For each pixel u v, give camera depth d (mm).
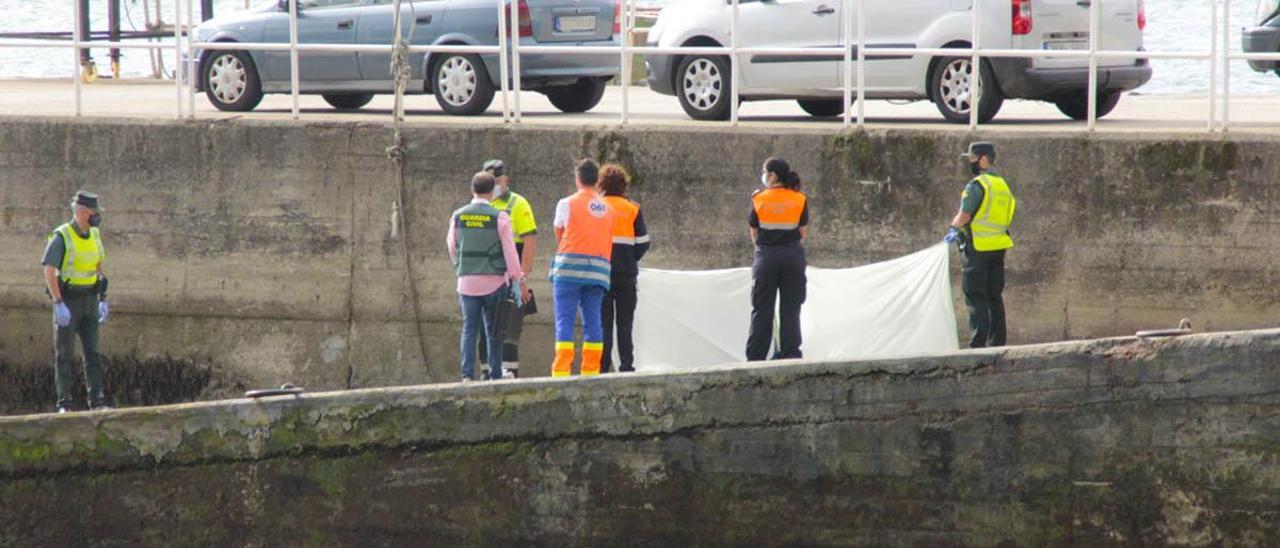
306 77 44125
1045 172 35906
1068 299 36094
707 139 37344
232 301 40000
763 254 33531
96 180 40344
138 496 28078
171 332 40344
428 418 27484
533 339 38656
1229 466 25969
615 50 37906
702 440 27078
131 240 40344
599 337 33125
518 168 38250
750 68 41250
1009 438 26547
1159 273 35562
